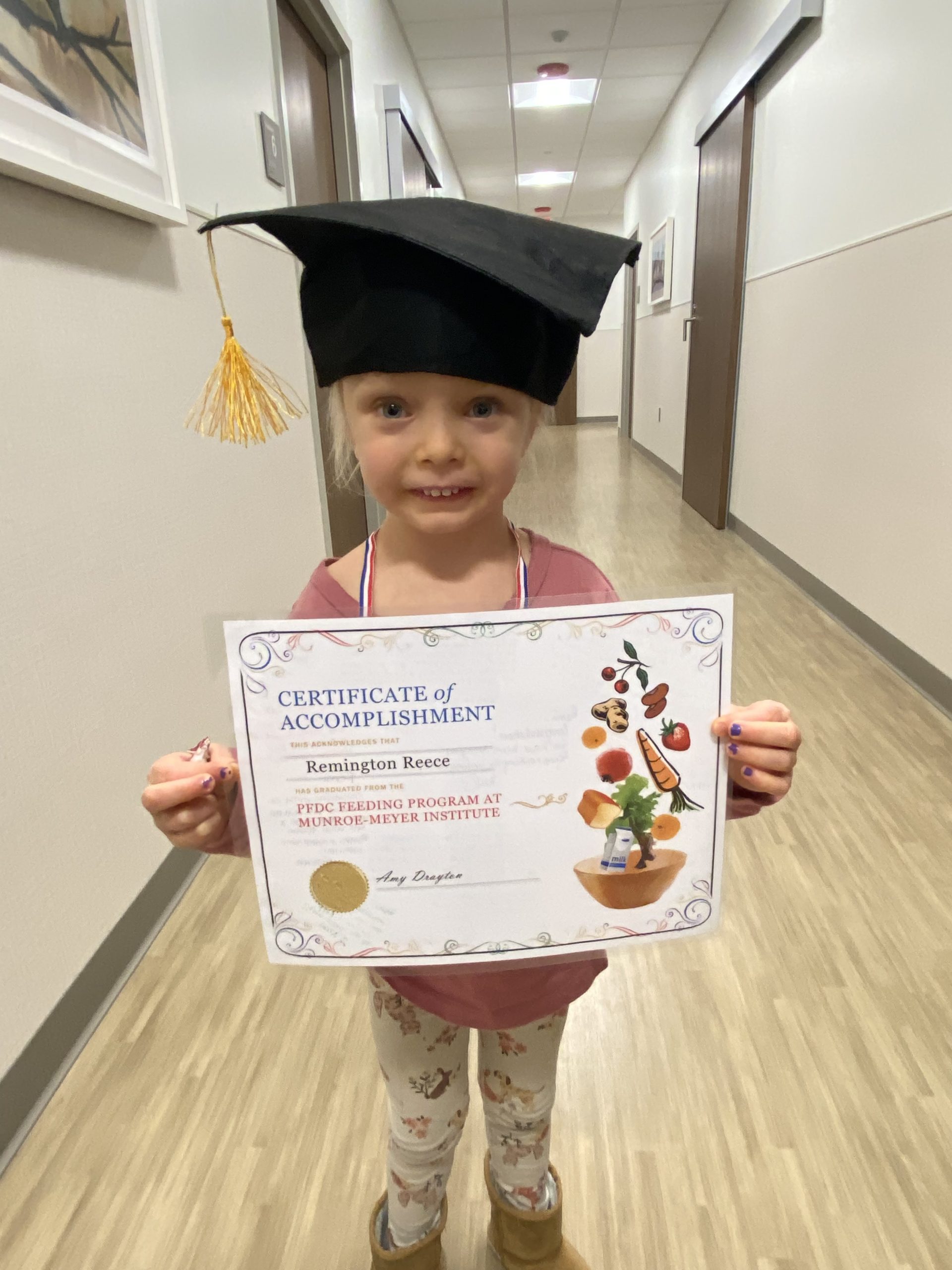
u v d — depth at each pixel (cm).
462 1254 91
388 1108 104
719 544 367
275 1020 118
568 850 56
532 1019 69
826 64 264
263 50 186
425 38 418
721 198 382
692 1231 92
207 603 151
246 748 53
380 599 61
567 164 690
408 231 47
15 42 91
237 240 166
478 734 53
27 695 101
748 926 134
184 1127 103
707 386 413
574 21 400
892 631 227
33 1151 100
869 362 236
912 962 126
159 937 134
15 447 97
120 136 114
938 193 195
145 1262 89
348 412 56
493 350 50
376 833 55
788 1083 108
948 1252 89
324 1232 92
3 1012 99
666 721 54
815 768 178
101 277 116
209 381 64
